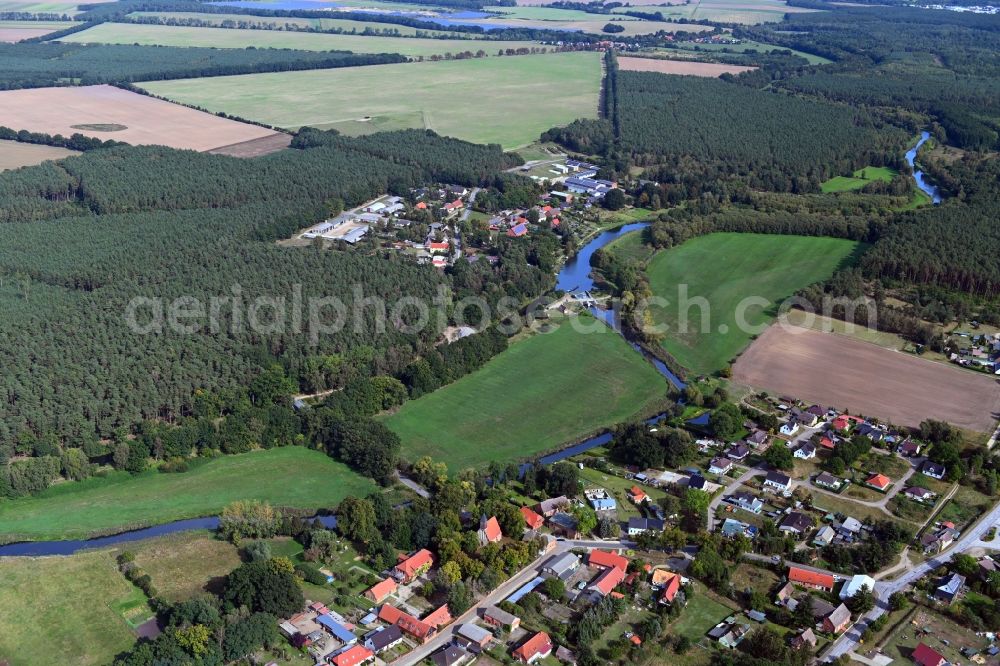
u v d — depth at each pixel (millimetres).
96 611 188000
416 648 178750
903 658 175125
